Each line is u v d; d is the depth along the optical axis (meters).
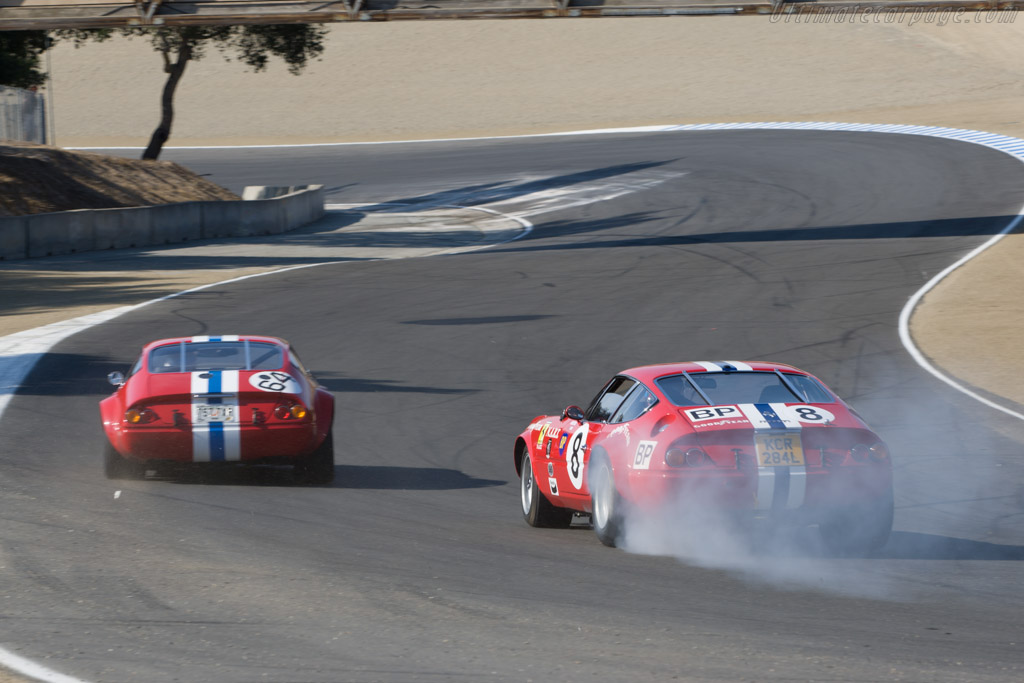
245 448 36.38
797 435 26.75
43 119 198.25
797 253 113.25
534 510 32.78
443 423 52.16
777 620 21.20
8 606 21.72
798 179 173.75
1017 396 57.12
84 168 161.75
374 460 44.16
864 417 53.50
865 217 139.00
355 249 133.25
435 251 130.38
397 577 24.78
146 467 37.84
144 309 85.56
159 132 189.50
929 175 165.75
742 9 115.06
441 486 39.38
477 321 81.06
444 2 118.94
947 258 105.44
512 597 23.05
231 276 106.00
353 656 18.83
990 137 192.75
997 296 86.00
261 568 25.38
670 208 160.25
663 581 24.64
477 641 19.77
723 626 20.75
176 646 19.33
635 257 114.94
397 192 199.00
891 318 79.94
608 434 28.97
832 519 27.05
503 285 98.12
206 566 25.41
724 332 76.56
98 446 43.34
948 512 34.78
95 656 18.67
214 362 38.38
